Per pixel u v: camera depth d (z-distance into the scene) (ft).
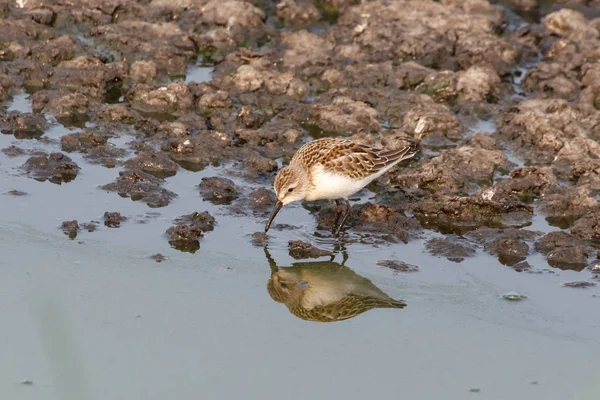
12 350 39.58
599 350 40.19
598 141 58.29
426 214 51.11
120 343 40.09
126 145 56.59
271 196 51.62
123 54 66.13
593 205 51.21
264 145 57.11
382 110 61.46
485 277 45.55
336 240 48.62
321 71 64.80
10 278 44.19
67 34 69.56
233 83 63.16
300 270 46.16
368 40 68.85
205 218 49.32
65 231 48.01
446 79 63.72
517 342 40.78
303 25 73.10
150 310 42.42
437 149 58.03
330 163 47.34
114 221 49.01
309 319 42.45
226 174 54.08
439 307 43.27
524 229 49.49
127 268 45.42
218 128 58.65
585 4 76.95
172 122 58.13
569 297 43.86
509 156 57.21
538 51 70.49
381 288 44.75
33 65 63.26
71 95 60.08
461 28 70.95
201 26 70.74
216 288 44.29
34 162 53.57
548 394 37.52
